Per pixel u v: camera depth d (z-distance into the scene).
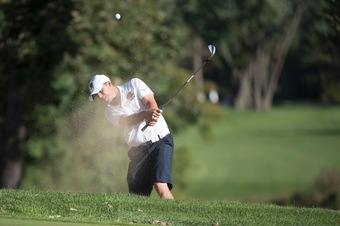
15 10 60.41
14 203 26.62
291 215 27.20
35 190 29.55
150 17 66.75
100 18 62.00
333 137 175.88
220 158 146.12
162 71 67.69
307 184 115.31
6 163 64.00
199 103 79.38
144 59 65.69
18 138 63.78
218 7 188.12
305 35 197.25
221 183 118.75
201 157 146.25
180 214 26.42
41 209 25.91
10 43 60.50
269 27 199.25
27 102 63.38
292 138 176.38
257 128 198.25
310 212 27.73
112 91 29.22
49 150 63.72
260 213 27.20
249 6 189.38
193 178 121.44
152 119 29.00
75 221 23.94
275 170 133.12
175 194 81.75
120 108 29.23
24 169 65.00
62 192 29.06
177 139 169.62
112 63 62.31
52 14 60.88
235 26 192.88
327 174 79.81
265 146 163.88
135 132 29.58
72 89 61.22
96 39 61.75
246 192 109.12
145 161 29.75
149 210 26.56
